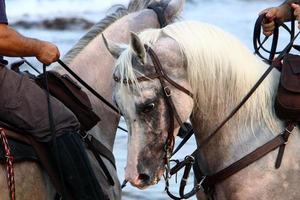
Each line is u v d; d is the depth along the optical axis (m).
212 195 7.26
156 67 6.87
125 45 7.10
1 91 7.13
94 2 42.66
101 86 8.18
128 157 6.88
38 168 7.27
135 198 11.76
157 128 6.87
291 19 7.86
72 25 36.19
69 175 7.35
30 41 7.17
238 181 7.07
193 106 7.05
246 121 7.14
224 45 7.10
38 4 41.16
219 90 7.07
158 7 8.55
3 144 6.99
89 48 8.23
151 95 6.83
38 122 7.24
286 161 7.03
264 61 7.62
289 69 7.15
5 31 6.96
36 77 7.62
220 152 7.16
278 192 7.01
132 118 6.84
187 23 7.14
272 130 7.10
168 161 6.95
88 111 7.72
